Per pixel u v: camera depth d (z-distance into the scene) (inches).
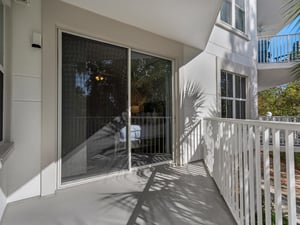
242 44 257.0
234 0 243.0
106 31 133.0
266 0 345.1
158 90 167.9
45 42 111.3
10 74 100.9
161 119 170.1
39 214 91.7
